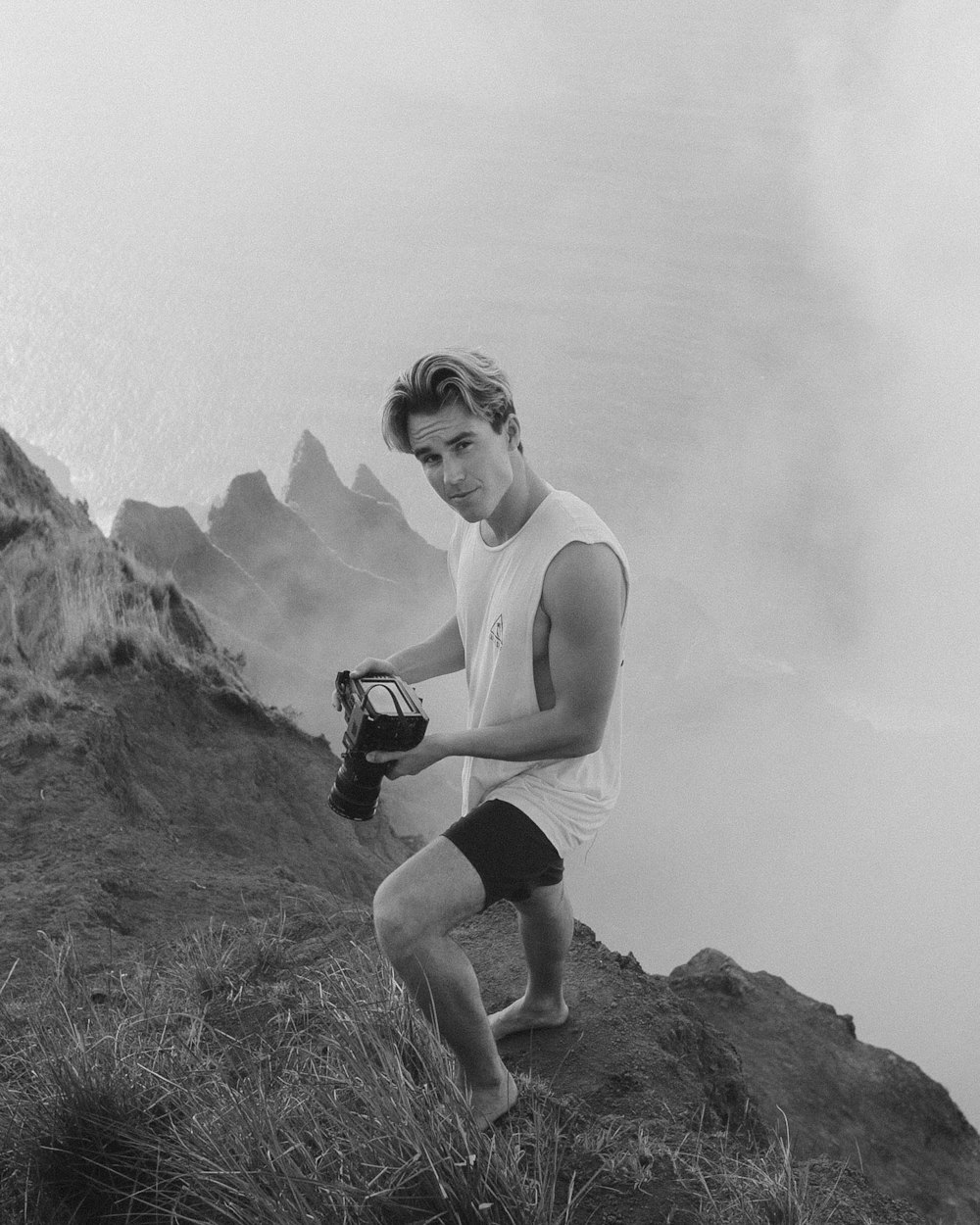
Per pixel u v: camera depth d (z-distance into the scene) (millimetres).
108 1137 2637
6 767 6043
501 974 3895
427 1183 2307
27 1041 3225
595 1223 2543
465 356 2420
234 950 3891
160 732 8445
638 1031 3523
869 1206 2975
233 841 7836
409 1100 2441
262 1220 2285
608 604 2473
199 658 10078
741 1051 6492
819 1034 6770
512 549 2568
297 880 5469
